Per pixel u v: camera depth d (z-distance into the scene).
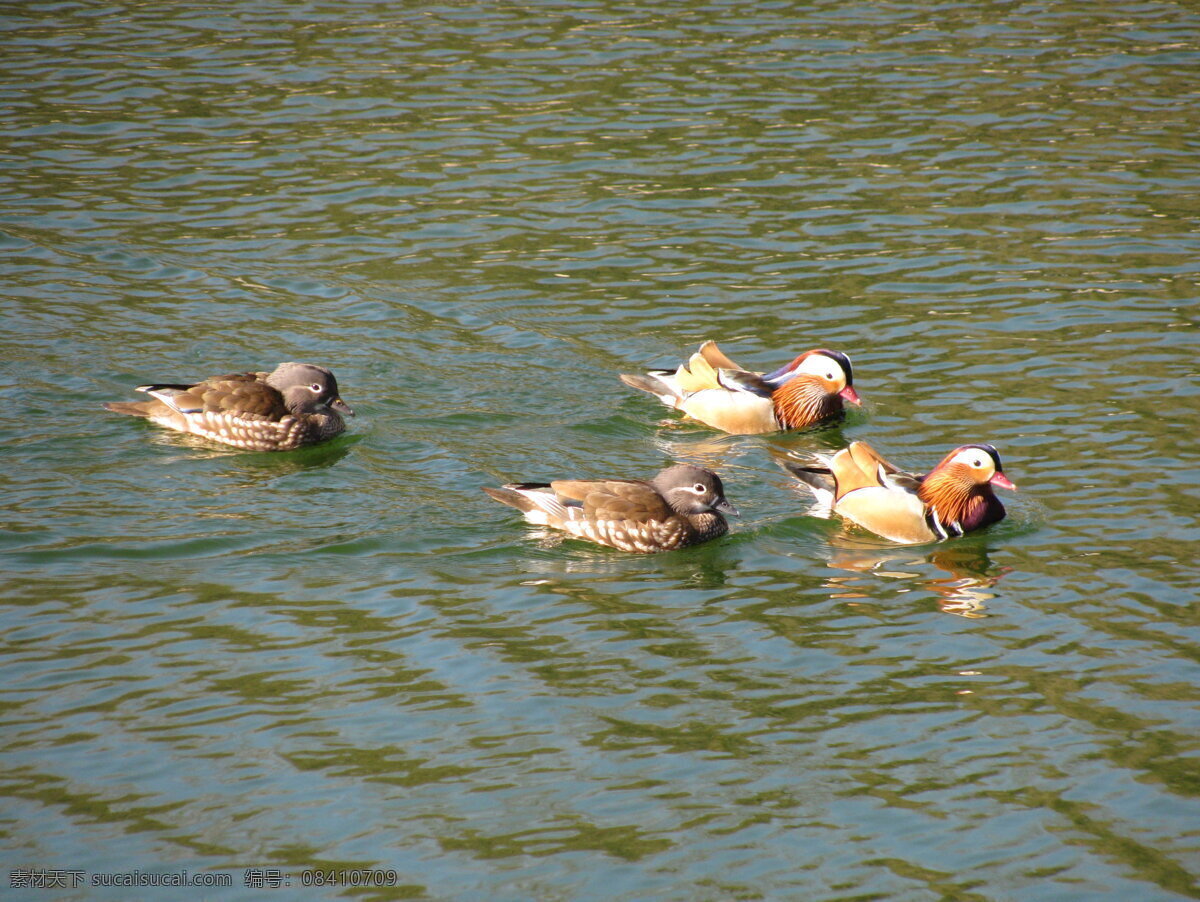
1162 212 25.30
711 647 13.01
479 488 16.42
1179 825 10.45
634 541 15.12
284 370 17.86
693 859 10.07
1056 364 19.64
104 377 19.03
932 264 23.45
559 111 31.02
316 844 10.16
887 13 38.06
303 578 14.11
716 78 32.94
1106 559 14.55
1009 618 13.51
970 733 11.59
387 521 15.48
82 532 14.85
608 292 22.72
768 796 10.80
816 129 29.72
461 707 11.91
